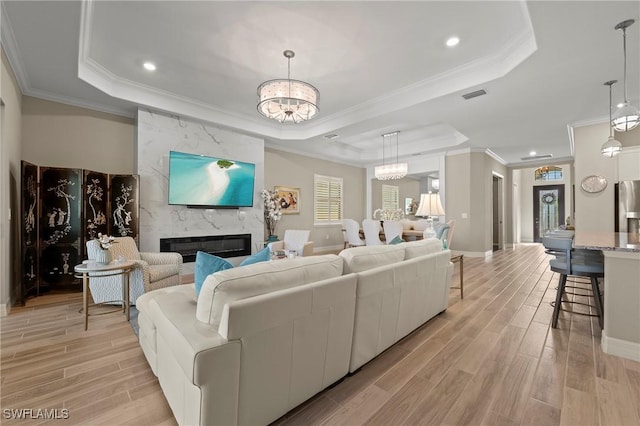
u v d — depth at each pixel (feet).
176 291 6.85
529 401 5.57
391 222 18.13
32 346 7.79
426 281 9.00
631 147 14.40
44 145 12.75
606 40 8.47
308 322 5.31
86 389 5.92
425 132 21.49
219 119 16.74
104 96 13.01
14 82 10.68
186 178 15.64
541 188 36.50
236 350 4.28
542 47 8.85
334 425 4.97
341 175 28.40
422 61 11.18
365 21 8.88
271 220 20.56
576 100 12.90
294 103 11.03
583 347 7.75
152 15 8.66
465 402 5.56
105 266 9.33
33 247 11.82
